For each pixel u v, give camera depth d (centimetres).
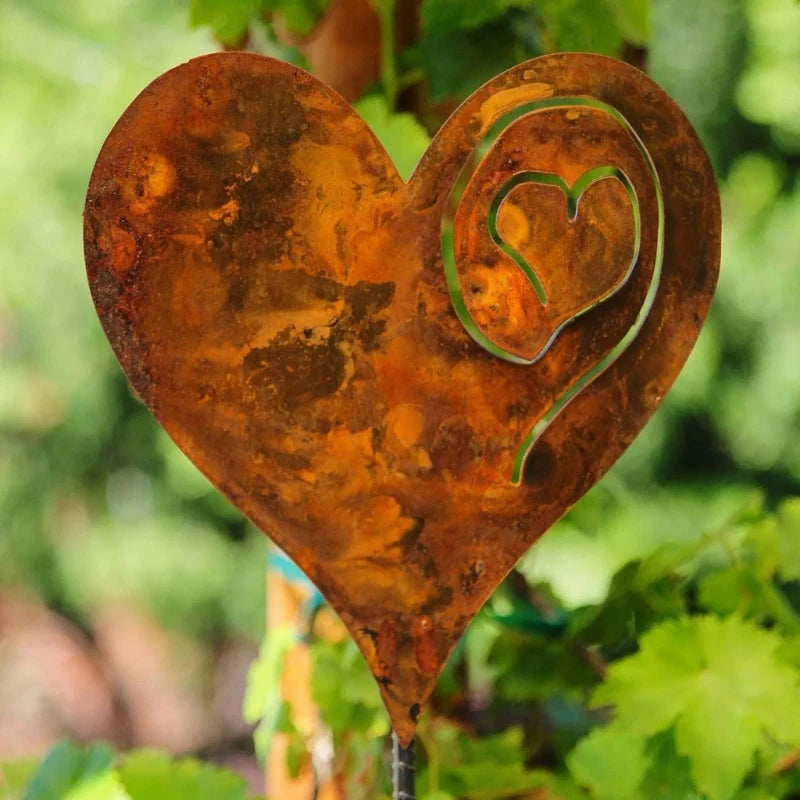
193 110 102
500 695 130
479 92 105
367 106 121
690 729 115
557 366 107
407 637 107
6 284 468
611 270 106
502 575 107
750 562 128
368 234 105
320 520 106
